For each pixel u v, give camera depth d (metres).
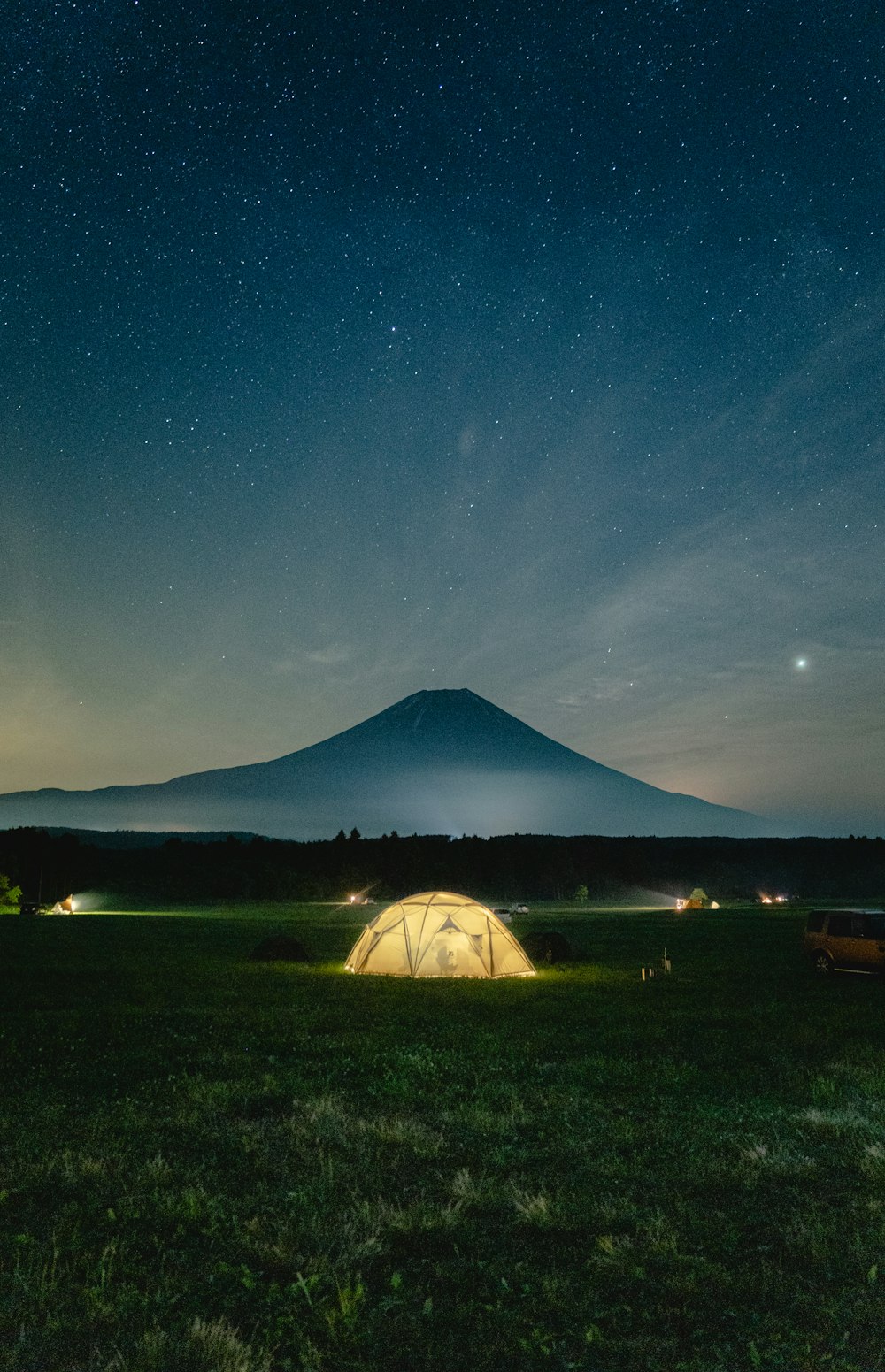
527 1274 6.26
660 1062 14.29
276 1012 19.61
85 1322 5.51
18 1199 7.69
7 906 85.06
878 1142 9.59
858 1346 5.34
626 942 45.28
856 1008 21.20
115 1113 10.69
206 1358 5.09
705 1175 8.38
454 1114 10.62
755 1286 6.07
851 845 190.75
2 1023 17.86
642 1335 5.46
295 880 130.12
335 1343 5.35
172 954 36.69
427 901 29.55
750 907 100.44
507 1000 21.97
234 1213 7.36
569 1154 9.12
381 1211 7.30
